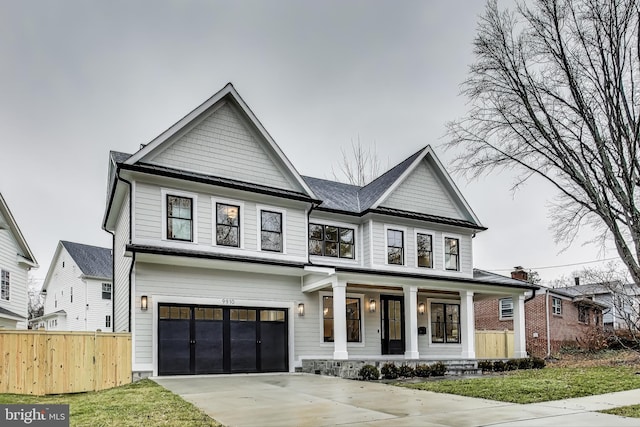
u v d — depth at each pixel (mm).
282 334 15930
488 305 29188
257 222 15766
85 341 11867
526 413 7777
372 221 18500
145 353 13398
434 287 17672
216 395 9766
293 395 9820
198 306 14547
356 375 13461
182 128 14805
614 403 8789
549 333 26094
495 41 11445
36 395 10688
